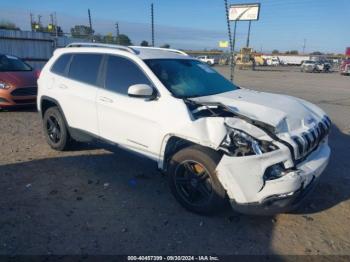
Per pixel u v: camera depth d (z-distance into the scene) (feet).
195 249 11.25
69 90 18.02
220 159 12.17
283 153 11.62
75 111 17.81
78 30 69.00
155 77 14.60
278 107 13.85
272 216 13.32
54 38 73.82
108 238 11.70
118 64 16.16
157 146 13.99
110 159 18.95
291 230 12.45
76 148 20.33
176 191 13.56
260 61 233.96
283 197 11.48
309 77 107.34
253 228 12.50
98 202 14.16
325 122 14.80
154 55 16.29
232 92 16.22
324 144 14.88
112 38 49.39
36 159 18.84
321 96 50.90
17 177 16.43
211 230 12.31
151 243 11.50
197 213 13.20
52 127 20.08
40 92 20.08
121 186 15.67
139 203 14.15
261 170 11.44
